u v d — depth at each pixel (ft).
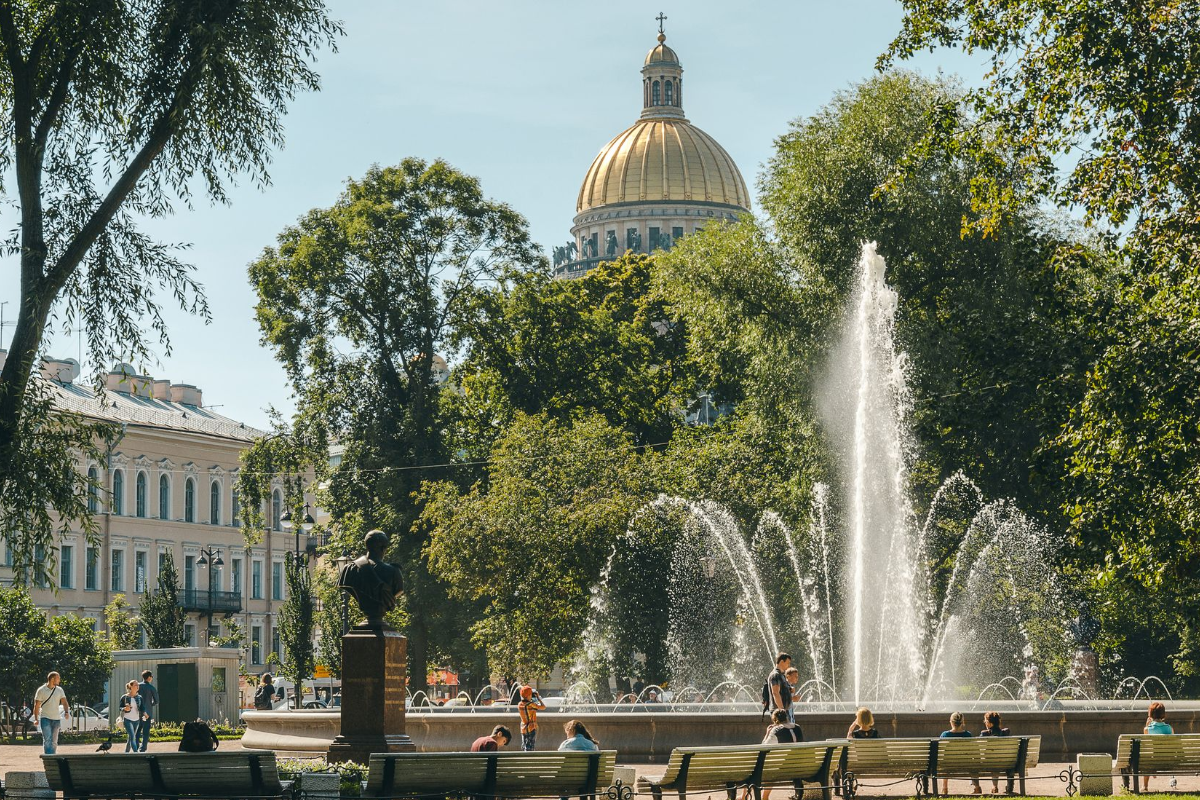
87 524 108.68
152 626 337.31
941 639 203.51
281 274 277.85
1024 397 144.56
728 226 232.73
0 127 110.42
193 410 461.37
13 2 108.99
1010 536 194.90
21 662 240.12
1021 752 93.15
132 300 111.55
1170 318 106.32
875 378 198.29
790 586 219.61
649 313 353.92
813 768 88.28
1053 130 113.91
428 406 281.74
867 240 202.18
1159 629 225.56
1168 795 90.68
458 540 232.32
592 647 234.17
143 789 79.77
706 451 237.25
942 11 115.85
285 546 467.52
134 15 108.78
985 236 122.31
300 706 314.96
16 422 104.27
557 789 78.89
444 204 283.79
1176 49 105.81
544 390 305.94
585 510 227.40
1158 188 108.99
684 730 120.57
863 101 209.15
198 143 112.06
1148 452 105.60
